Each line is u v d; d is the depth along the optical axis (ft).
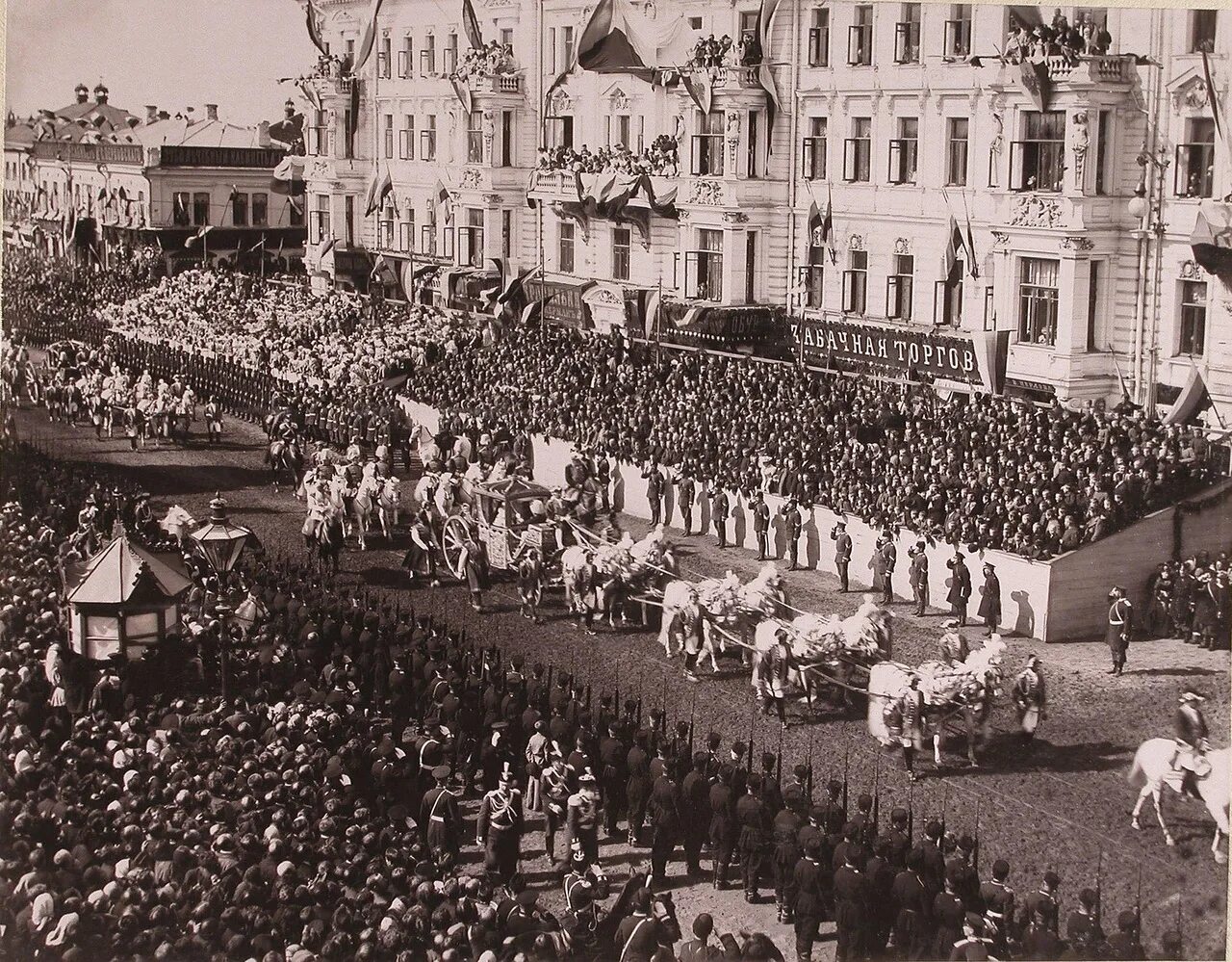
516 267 170.91
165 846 70.90
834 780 92.27
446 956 65.72
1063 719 98.53
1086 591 107.45
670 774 86.84
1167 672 102.94
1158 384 129.59
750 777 85.61
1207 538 109.60
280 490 129.49
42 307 145.59
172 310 150.41
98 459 132.77
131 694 90.63
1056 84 128.98
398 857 74.74
